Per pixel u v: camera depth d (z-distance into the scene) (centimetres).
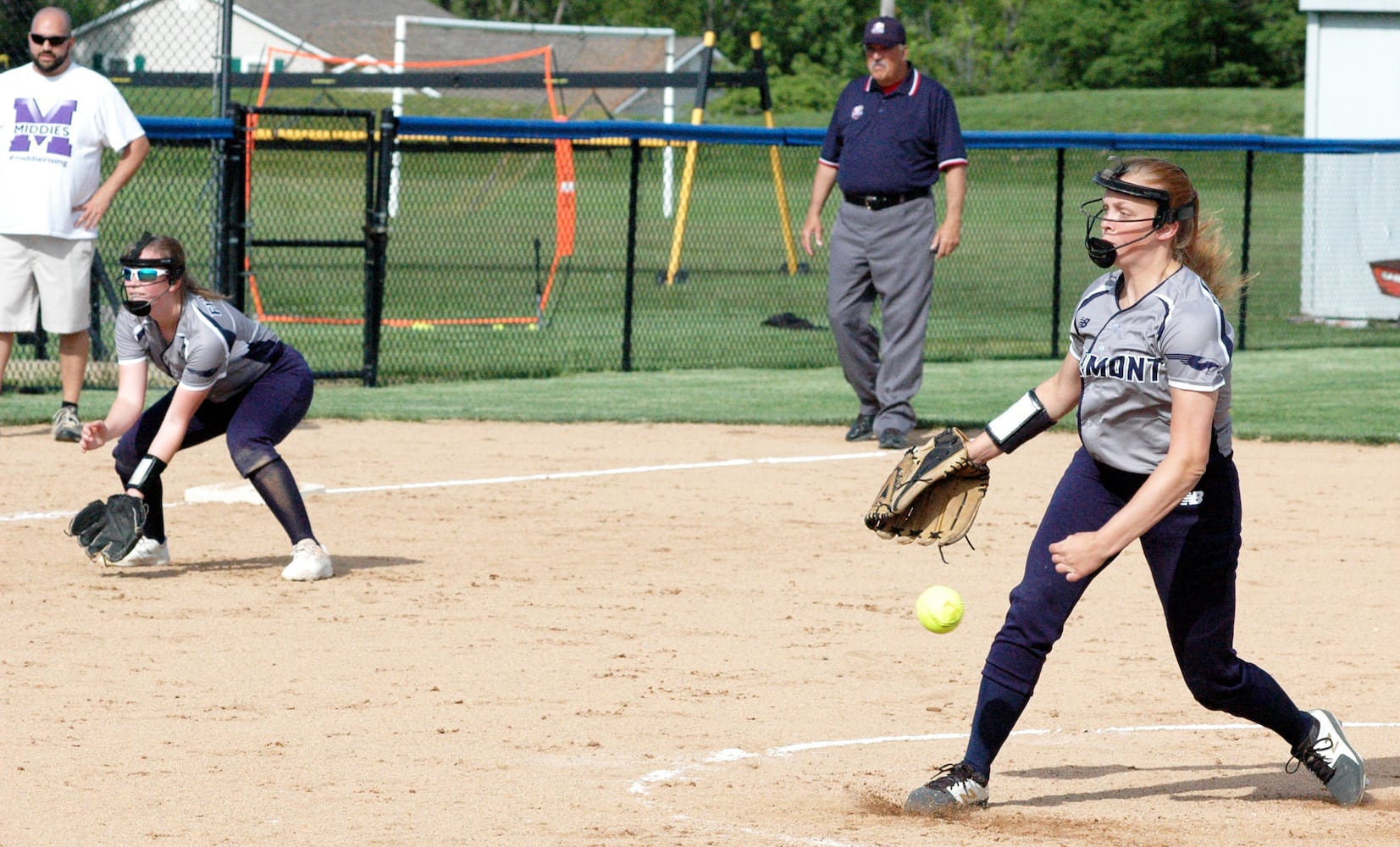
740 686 2119
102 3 9431
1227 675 1633
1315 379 5588
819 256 9656
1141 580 2836
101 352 5225
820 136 5825
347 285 7881
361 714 1950
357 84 11381
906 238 4106
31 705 1959
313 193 10938
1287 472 3938
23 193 3938
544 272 8500
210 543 3008
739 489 3650
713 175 14350
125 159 4053
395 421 4572
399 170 9431
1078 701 2086
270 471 2672
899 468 1705
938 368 5797
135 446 2692
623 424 4591
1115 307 1562
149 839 1488
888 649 2333
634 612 2536
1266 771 1800
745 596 2656
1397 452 4238
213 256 5072
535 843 1494
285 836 1502
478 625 2425
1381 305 7012
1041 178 14350
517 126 5322
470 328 6662
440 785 1673
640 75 10331
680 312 7244
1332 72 7094
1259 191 13138
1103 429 1579
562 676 2148
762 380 5503
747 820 1572
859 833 1538
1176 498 1498
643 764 1767
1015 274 8838
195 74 8606
